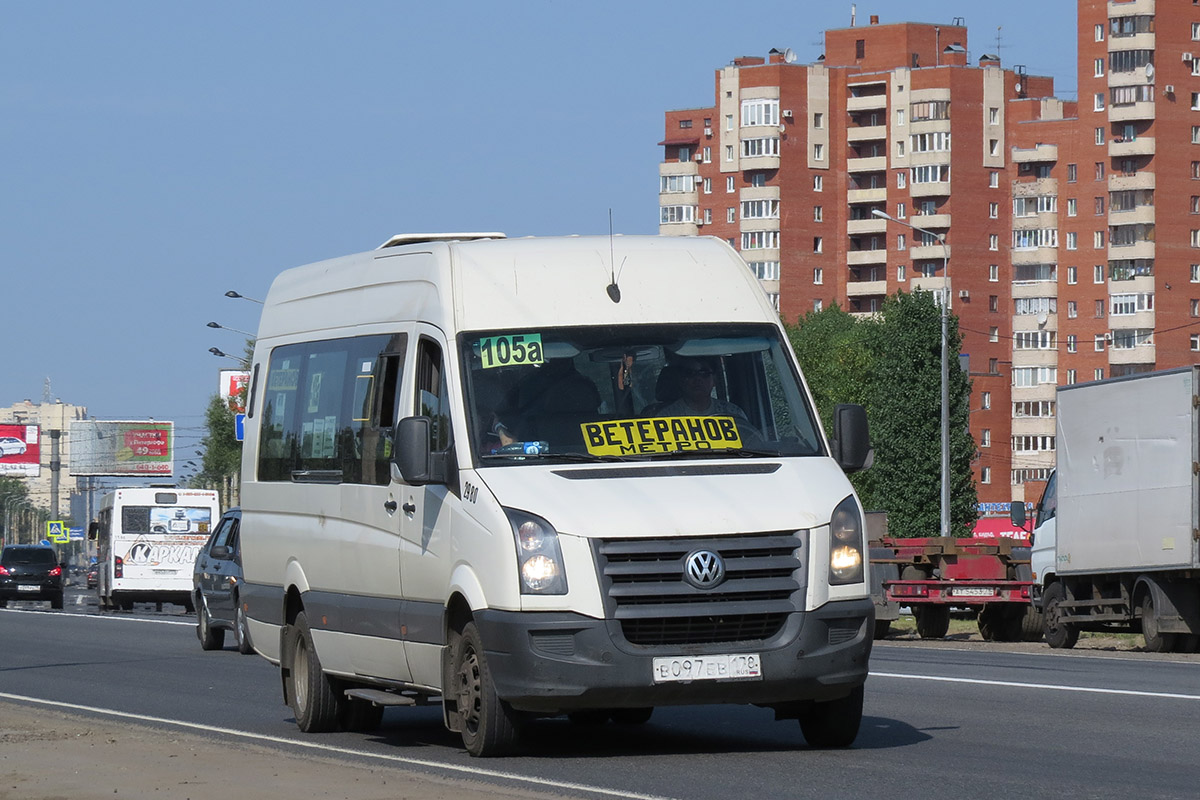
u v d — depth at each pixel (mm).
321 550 18688
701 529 14484
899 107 180000
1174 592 34406
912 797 12844
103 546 72375
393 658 16922
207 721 20625
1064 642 38094
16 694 24906
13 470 190750
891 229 180625
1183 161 172500
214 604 36281
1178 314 172000
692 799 12836
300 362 19984
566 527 14484
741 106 185750
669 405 15727
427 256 17031
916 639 43781
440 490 15828
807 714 16109
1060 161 176000
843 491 15109
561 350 15953
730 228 187500
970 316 176875
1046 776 14016
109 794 13695
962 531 126438
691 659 14352
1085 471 37031
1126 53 172000
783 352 16344
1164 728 17734
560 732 18000
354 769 14891
